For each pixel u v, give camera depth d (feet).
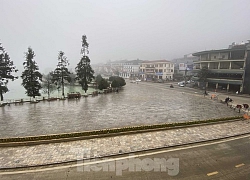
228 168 27.22
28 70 92.27
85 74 116.88
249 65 120.88
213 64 153.69
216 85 146.92
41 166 26.73
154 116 58.34
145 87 166.20
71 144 34.45
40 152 30.89
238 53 137.39
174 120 53.98
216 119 51.29
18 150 31.60
